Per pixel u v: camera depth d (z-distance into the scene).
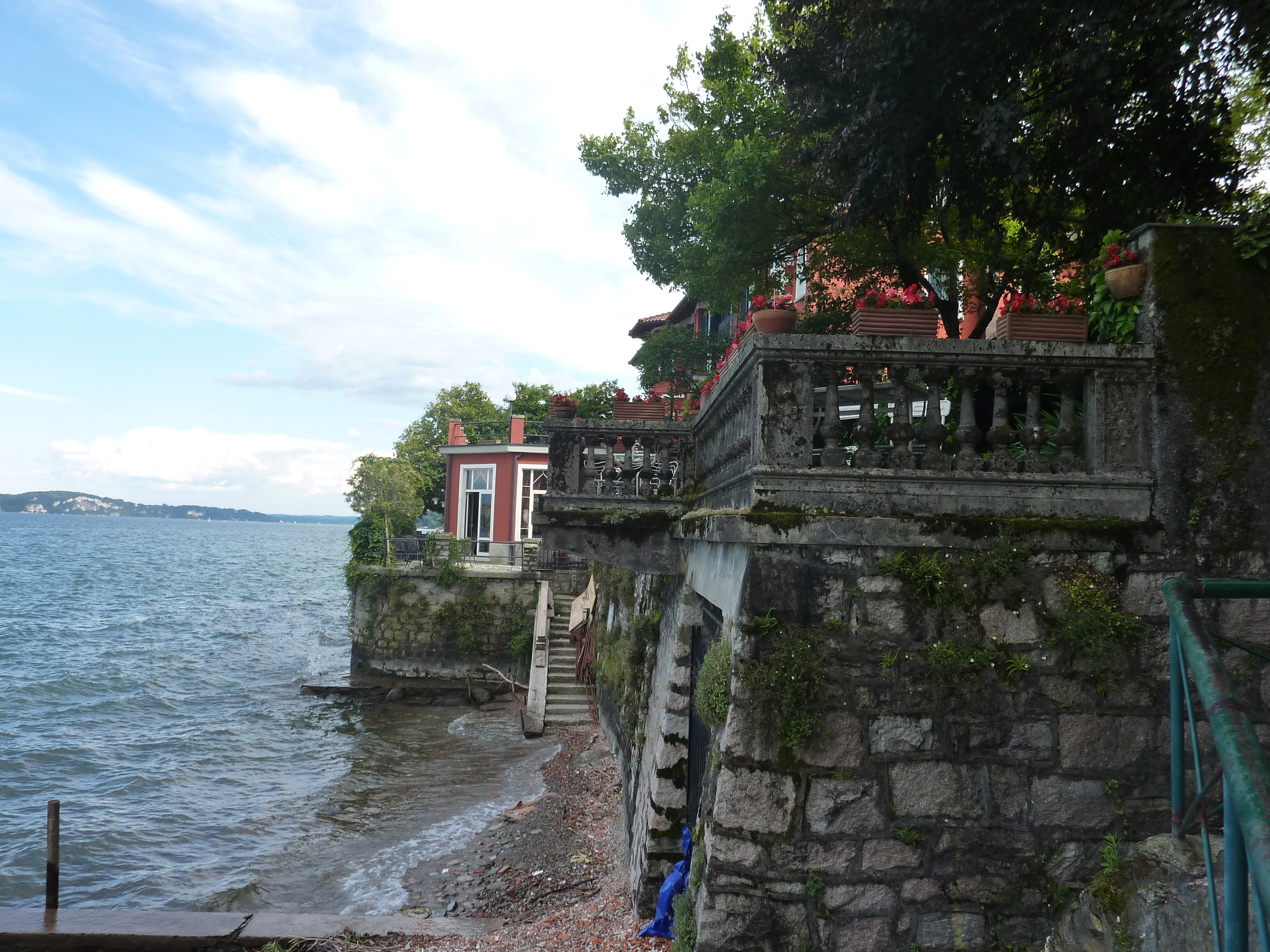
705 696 5.20
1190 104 6.85
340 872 11.65
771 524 4.68
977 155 7.23
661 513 8.38
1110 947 4.13
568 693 19.95
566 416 8.96
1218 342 4.82
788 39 9.07
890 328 4.91
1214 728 2.37
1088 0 6.07
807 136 9.00
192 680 26.02
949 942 4.52
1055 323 5.02
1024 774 4.63
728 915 4.55
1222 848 3.80
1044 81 7.00
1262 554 4.73
